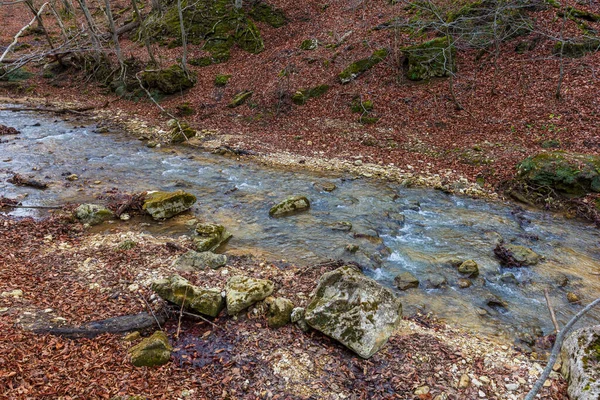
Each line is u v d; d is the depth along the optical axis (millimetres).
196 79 25109
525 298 8328
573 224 11430
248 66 25625
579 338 6059
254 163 16047
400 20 23391
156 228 10828
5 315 6492
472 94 18562
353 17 27078
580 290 8555
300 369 6070
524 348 6883
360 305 6621
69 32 30703
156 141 18328
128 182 13781
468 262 9203
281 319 6973
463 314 7781
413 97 19359
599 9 20547
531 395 3910
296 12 29484
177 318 7113
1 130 18453
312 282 8328
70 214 10992
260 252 9781
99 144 17797
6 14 39312
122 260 8859
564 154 13133
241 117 20969
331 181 14289
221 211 12031
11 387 5023
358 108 19609
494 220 11648
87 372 5605
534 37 19422
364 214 11938
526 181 12992
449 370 6176
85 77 27719
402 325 7246
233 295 7344
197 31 28969
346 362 6246
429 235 10883
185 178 14398
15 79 27938
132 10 35781
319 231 10922
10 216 10797
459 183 13836
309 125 19406
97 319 6816
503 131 16141
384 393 5723
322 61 23266
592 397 5188
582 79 16953
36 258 8766
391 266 9398
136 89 24797
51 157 15789
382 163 15586
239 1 29297
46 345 5977
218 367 6090
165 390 5520
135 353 6004
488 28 20344
